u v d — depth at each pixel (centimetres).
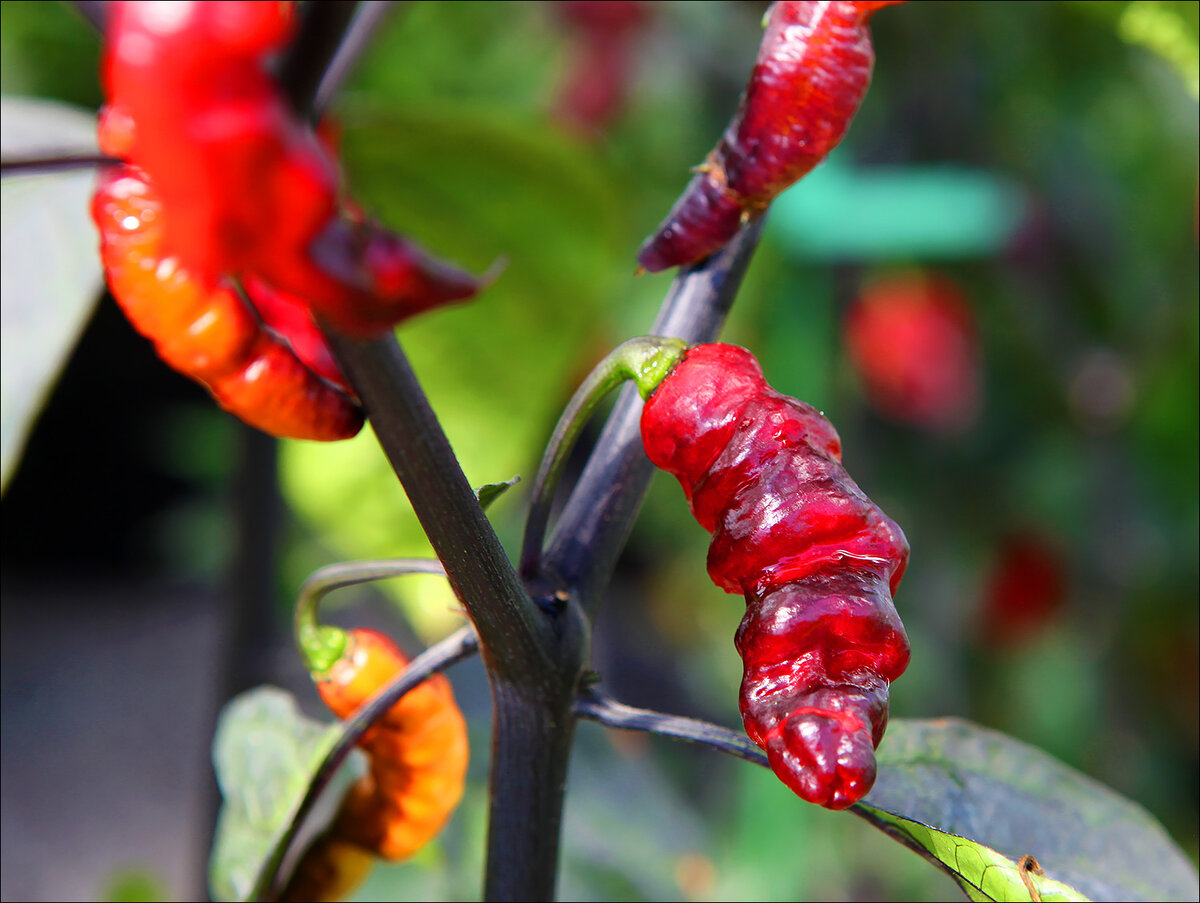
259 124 14
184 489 152
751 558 20
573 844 40
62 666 129
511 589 21
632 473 24
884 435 77
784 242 56
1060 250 73
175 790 108
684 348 21
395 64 55
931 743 27
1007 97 69
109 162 20
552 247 44
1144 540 77
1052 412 78
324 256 15
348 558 63
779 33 22
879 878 74
